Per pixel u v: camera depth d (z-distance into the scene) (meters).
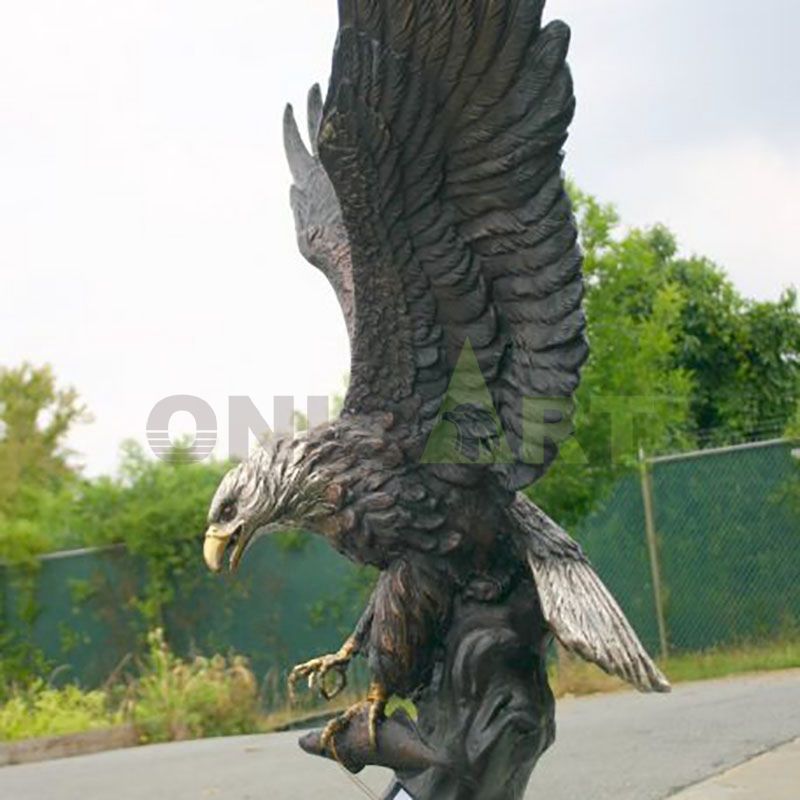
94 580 13.97
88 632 13.99
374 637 4.06
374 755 4.14
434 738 4.14
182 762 9.99
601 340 10.84
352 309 4.23
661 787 7.14
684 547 12.85
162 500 13.76
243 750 10.44
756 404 17.02
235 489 3.96
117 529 13.73
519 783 4.21
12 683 14.00
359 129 3.52
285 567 13.54
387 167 3.59
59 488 18.02
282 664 13.43
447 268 3.75
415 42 3.48
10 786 9.48
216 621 13.68
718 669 12.18
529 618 4.14
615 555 13.03
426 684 4.19
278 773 8.92
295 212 4.68
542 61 3.53
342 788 8.11
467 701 4.09
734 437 16.64
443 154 3.63
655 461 12.96
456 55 3.51
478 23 3.47
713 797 6.78
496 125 3.60
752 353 17.12
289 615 13.48
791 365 17.23
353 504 3.95
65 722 12.40
